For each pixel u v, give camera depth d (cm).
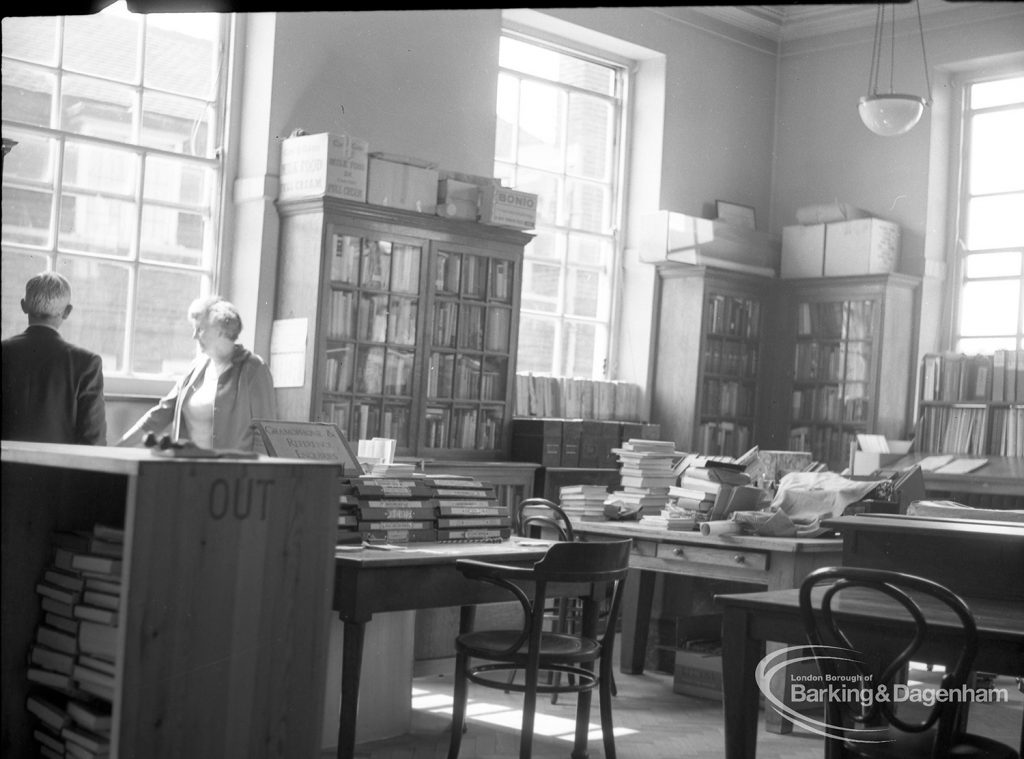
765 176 962
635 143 905
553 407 814
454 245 706
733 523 562
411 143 736
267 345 666
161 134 655
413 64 736
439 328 706
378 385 675
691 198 911
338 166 642
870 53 916
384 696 484
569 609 670
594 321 887
